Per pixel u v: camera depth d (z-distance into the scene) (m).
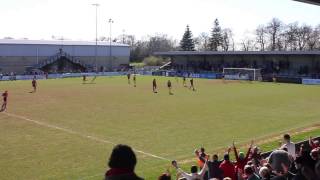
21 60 116.00
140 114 38.38
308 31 144.75
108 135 28.52
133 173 4.75
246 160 13.09
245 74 91.38
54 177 18.77
